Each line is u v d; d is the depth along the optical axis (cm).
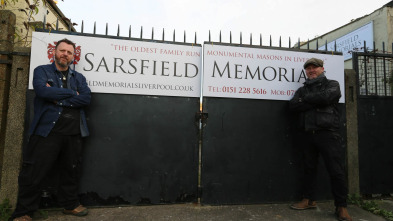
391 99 374
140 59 318
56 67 274
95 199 302
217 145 324
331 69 355
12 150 289
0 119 298
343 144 352
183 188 319
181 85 325
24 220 251
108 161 306
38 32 297
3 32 303
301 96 314
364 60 376
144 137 314
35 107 265
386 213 302
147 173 312
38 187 259
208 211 301
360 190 356
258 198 329
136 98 316
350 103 360
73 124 268
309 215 297
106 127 308
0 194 284
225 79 330
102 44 310
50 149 255
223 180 323
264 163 333
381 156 364
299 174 339
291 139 341
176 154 319
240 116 332
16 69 296
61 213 286
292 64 348
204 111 324
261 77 339
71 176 278
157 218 279
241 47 337
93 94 306
